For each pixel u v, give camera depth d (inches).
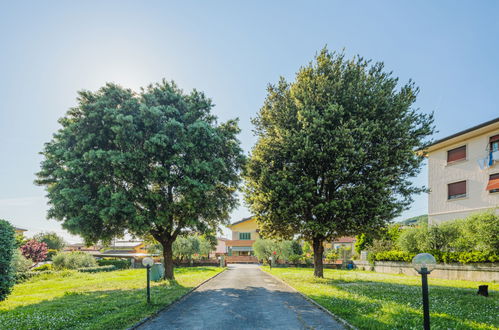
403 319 332.8
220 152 783.1
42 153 700.7
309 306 452.1
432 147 1168.8
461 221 932.6
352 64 836.0
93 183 692.1
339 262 1713.8
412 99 804.6
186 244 1704.0
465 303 441.1
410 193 791.1
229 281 856.3
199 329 323.0
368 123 732.0
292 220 769.6
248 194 863.7
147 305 431.8
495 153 956.6
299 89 803.4
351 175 746.8
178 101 770.8
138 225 667.4
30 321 331.9
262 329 322.0
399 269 1164.5
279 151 810.8
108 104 687.7
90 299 490.9
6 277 483.8
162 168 677.3
